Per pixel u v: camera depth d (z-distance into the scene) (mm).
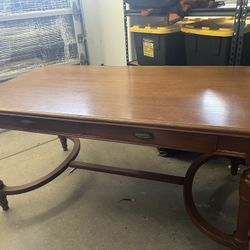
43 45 2691
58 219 1470
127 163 1871
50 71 1567
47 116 1007
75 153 1697
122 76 1355
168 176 1421
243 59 1711
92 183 1715
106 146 2084
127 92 1126
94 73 1455
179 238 1303
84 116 948
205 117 856
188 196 1285
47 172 1843
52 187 1703
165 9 1766
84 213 1495
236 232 1051
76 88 1234
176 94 1059
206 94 1035
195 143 883
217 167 1750
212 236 1111
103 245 1303
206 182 1637
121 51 2754
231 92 1037
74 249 1297
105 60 3031
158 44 1910
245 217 979
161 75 1315
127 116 912
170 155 1893
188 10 1681
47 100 1123
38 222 1461
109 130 999
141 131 938
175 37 1897
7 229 1436
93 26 2896
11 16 2412
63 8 2691
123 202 1546
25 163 1960
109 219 1442
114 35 2750
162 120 864
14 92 1254
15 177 1812
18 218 1495
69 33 2814
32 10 2521
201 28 1710
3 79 2529
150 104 988
